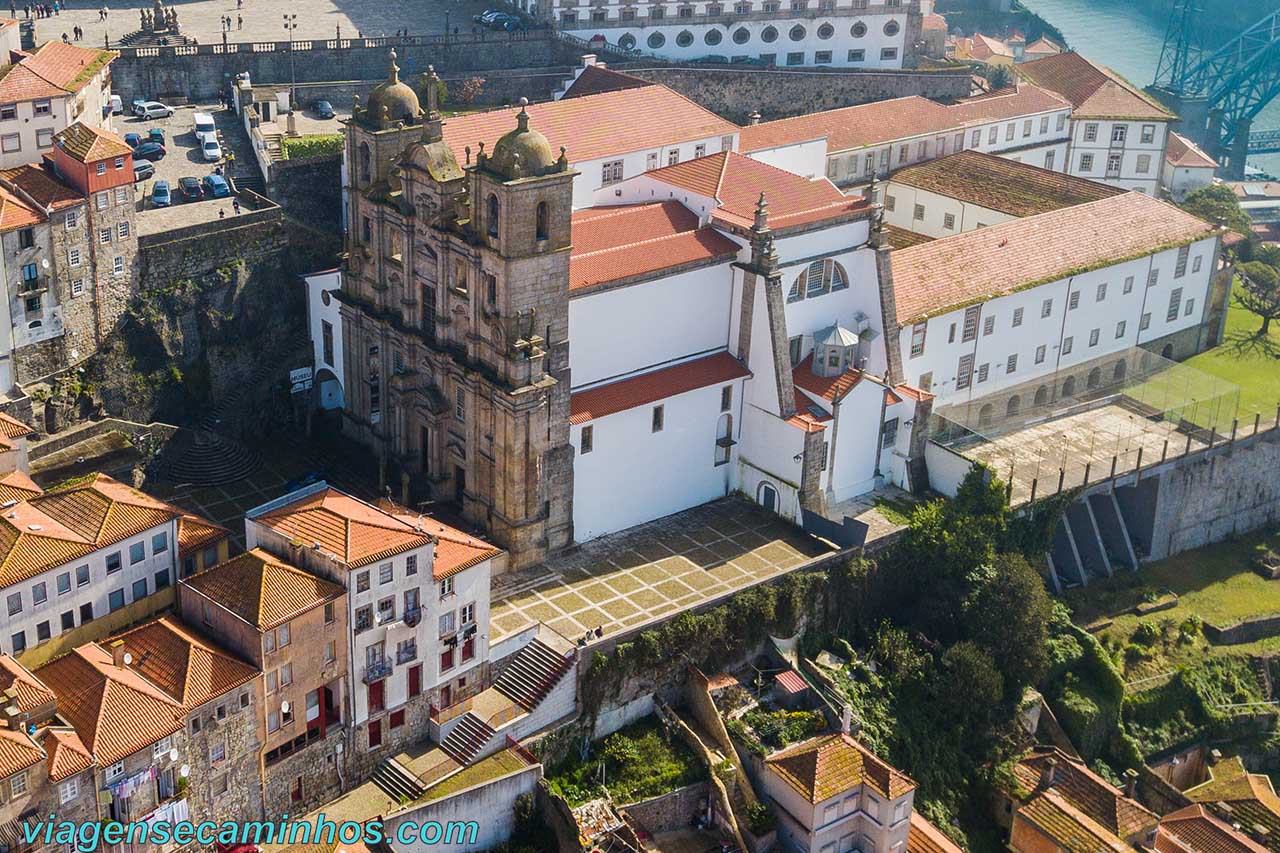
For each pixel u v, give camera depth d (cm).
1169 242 16388
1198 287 17138
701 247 12688
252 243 13788
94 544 10062
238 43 17500
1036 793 11944
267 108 16475
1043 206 17150
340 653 10025
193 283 13400
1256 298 18650
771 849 11106
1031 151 19950
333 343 13575
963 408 14688
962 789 12231
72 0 19188
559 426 11869
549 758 11006
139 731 9019
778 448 12962
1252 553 15588
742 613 11869
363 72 17988
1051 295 15262
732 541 12731
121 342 12938
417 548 10156
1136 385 15550
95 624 10212
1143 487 14938
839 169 17875
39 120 13362
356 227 12769
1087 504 14400
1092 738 13000
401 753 10644
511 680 11075
